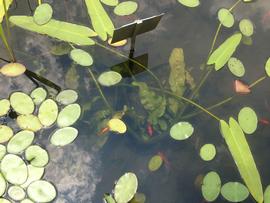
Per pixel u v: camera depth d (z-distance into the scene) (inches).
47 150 42.8
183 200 41.8
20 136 42.2
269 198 41.4
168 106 46.2
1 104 43.9
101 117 44.8
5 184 39.9
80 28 48.0
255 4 54.5
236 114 46.8
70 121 43.3
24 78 46.4
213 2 54.2
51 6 51.0
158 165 42.9
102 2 50.5
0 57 47.3
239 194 41.3
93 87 46.4
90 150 43.4
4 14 49.0
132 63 48.5
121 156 43.3
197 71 48.8
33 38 48.9
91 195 41.2
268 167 44.2
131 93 46.6
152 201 41.4
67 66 47.5
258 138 45.6
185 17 52.6
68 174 42.1
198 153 44.2
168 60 49.1
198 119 46.1
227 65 49.5
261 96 48.1
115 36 44.7
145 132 44.6
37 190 40.1
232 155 43.0
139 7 52.6
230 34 51.8
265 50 51.1
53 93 45.4
